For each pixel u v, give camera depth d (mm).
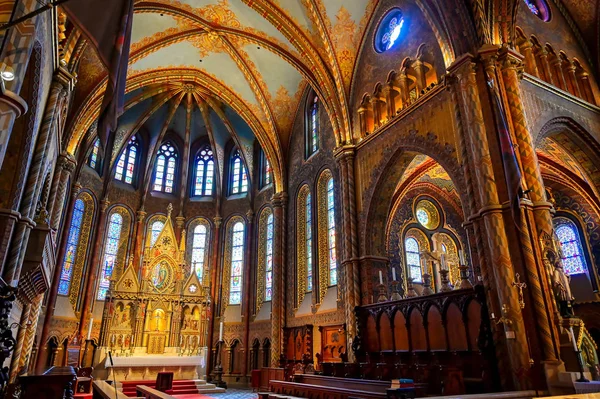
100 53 7848
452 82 13250
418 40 16016
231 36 21953
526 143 11680
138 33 20312
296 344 21062
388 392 8023
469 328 11984
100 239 24359
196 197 29328
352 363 14609
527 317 10172
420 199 22188
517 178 10797
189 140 28500
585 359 9797
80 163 23125
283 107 25203
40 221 11602
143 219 26828
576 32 17922
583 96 16359
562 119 14391
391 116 16734
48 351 20859
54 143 13641
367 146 17859
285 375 18500
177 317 22703
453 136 13352
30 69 9258
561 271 10469
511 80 12406
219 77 24719
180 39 21547
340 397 11570
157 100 26125
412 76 16359
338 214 19578
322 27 18672
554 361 9539
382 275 16734
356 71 19422
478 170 11711
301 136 24594
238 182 29594
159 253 24047
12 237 9766
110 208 25812
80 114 18875
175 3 19500
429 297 13383
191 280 24156
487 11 13117
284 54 20906
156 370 20422
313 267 20953
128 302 22219
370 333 15805
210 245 28000
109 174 25531
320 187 22000
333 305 19031
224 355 24953
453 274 21391
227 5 20109
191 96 26938
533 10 16719
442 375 10508
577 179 17906
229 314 25953
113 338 21188
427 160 18688
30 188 10383
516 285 10211
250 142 29438
